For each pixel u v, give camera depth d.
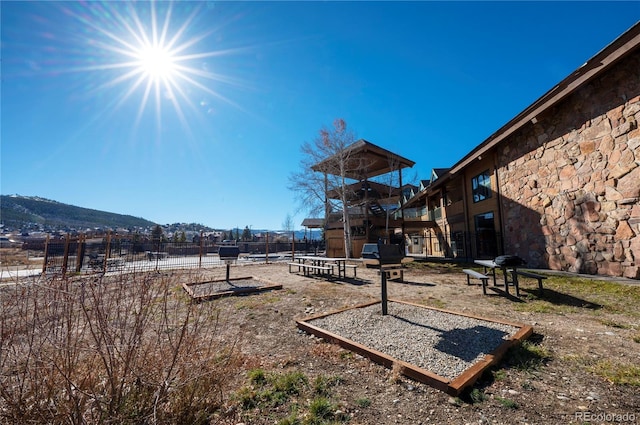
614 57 6.56
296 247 28.22
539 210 9.77
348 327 3.81
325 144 19.69
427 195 21.88
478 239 14.59
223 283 8.20
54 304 1.74
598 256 7.60
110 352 1.68
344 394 2.32
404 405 2.15
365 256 13.02
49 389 1.54
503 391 2.29
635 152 6.70
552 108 9.05
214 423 1.94
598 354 2.95
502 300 5.47
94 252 15.83
